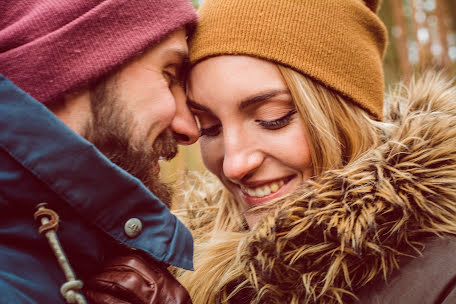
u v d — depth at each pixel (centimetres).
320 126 95
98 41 79
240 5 95
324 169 98
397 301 78
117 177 73
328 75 96
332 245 86
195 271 106
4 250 66
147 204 77
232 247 105
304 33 94
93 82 81
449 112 97
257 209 102
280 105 96
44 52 75
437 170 86
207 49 95
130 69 85
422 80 109
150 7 86
